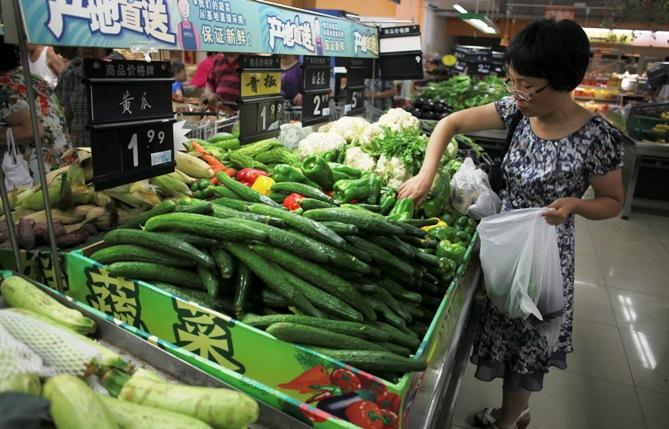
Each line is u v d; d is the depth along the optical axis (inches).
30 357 28.9
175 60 260.4
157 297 46.3
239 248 47.3
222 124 118.6
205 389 32.3
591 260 185.6
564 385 112.9
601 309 148.7
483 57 335.3
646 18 370.0
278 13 80.4
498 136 232.1
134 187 66.6
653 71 323.6
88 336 42.3
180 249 46.9
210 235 47.8
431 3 429.7
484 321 81.9
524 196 71.1
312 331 41.1
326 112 106.3
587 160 65.1
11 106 83.4
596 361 122.4
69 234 59.7
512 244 65.0
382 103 248.5
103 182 49.7
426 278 55.9
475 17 247.6
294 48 86.3
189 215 49.6
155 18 51.6
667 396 110.7
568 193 67.5
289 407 36.8
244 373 43.8
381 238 51.5
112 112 49.0
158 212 54.1
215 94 197.9
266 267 46.2
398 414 37.9
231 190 66.6
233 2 67.8
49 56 184.7
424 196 76.2
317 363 39.9
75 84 127.8
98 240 61.6
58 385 26.5
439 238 70.2
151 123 53.7
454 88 264.2
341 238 47.0
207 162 83.6
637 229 224.1
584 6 447.2
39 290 42.7
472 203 86.7
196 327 44.8
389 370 40.0
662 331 137.6
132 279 47.7
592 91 451.2
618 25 427.8
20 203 61.3
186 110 161.8
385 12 386.6
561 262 72.0
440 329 52.5
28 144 86.5
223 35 65.2
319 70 100.1
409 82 335.9
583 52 56.6
